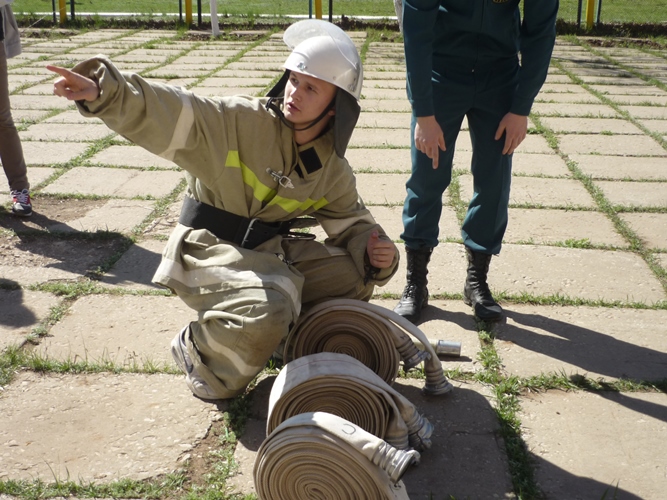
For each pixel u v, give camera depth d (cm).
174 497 251
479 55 339
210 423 289
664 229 488
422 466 269
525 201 532
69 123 720
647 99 863
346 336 292
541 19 322
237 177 271
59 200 525
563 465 271
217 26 1309
